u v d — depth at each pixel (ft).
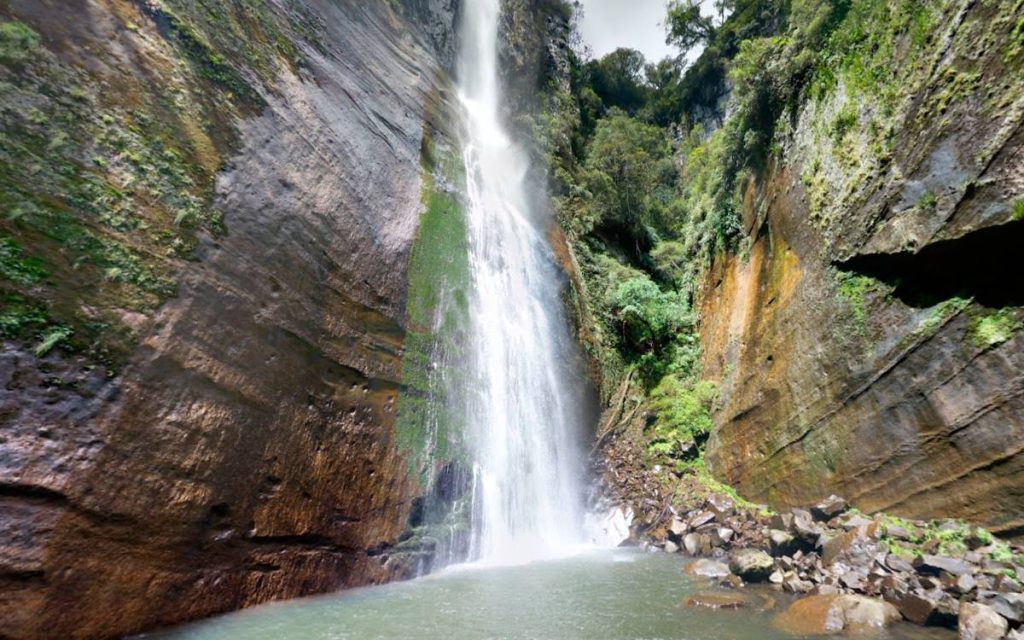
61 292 15.37
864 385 28.60
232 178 22.79
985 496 22.57
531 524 35.86
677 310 54.29
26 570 13.03
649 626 18.74
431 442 29.53
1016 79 22.16
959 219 23.65
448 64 62.80
